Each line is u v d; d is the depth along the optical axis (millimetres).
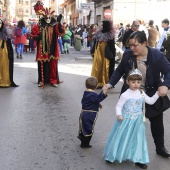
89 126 4707
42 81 9172
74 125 5867
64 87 9242
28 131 5512
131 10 25609
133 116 4059
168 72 4082
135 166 4215
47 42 9078
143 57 4156
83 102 4773
